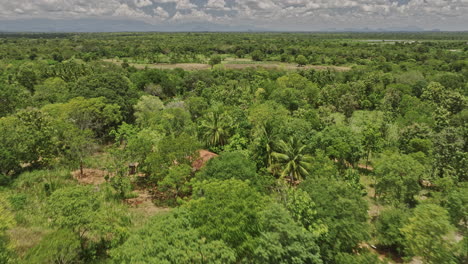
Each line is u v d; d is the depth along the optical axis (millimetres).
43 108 48781
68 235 20844
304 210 21781
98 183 36188
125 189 33750
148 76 90062
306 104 68938
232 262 19141
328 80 96938
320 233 21141
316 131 46656
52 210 22578
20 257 20906
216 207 20016
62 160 39875
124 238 23266
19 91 65125
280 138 40125
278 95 69688
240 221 19266
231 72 111812
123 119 58000
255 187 27562
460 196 24922
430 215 20531
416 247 20500
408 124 54250
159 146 35688
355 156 40750
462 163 36406
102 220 23328
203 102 65062
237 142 40875
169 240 17875
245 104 65875
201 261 17516
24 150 35594
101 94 55969
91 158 44062
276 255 17297
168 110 51812
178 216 20391
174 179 30750
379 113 61219
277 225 18141
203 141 45906
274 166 37031
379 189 32344
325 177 28062
